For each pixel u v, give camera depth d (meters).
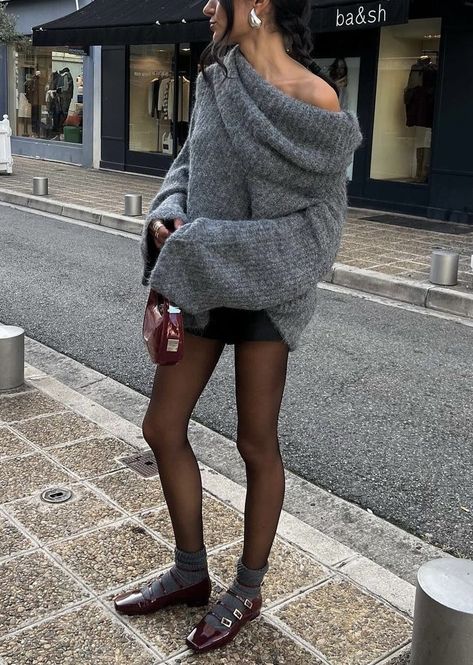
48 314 6.66
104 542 2.99
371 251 9.53
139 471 3.61
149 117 17.11
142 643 2.44
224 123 2.12
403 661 2.42
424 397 5.09
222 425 4.45
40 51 20.12
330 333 6.53
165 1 14.52
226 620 2.43
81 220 12.04
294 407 4.79
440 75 11.68
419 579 2.26
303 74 2.09
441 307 7.57
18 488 3.39
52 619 2.53
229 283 2.11
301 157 2.04
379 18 9.83
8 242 9.94
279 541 3.09
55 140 20.08
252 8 2.07
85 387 5.01
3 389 4.58
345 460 4.10
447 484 3.88
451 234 10.91
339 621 2.60
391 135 12.69
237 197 2.16
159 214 2.27
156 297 2.28
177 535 2.53
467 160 11.59
